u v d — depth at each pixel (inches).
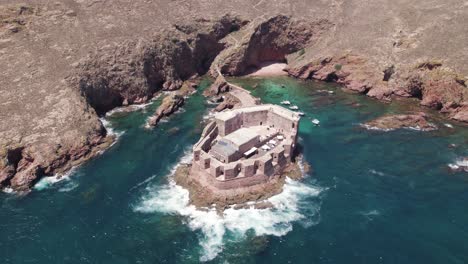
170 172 3932.1
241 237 3211.1
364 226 3307.1
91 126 4357.8
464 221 3344.0
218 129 4276.6
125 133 4539.9
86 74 4916.3
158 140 4414.4
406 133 4584.2
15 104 4345.5
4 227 3260.3
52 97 4493.1
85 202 3531.0
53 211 3427.7
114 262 2974.9
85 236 3193.9
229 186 3619.6
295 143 4227.4
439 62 5236.2
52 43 5137.8
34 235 3193.9
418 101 5305.1
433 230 3260.3
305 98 5442.9
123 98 5191.9
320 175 3907.5
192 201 3563.0
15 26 5137.8
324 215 3427.7
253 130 4355.3
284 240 3184.1
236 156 3841.0
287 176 3890.3
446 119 4877.0
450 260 2992.1
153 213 3437.5
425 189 3710.6
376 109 5118.1
